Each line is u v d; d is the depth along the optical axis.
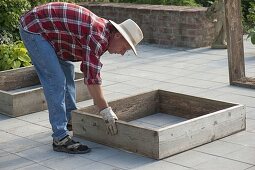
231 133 5.96
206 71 9.05
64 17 5.40
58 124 5.64
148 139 5.39
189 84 8.20
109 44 5.44
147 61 10.07
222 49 11.13
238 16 7.98
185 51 11.07
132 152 5.56
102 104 5.49
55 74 5.55
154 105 6.80
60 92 5.61
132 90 7.95
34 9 5.55
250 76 8.55
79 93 7.38
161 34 12.05
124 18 12.83
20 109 6.88
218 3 10.92
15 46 8.96
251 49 11.03
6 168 5.35
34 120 6.71
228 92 7.69
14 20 10.32
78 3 13.90
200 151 5.55
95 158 5.49
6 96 6.88
